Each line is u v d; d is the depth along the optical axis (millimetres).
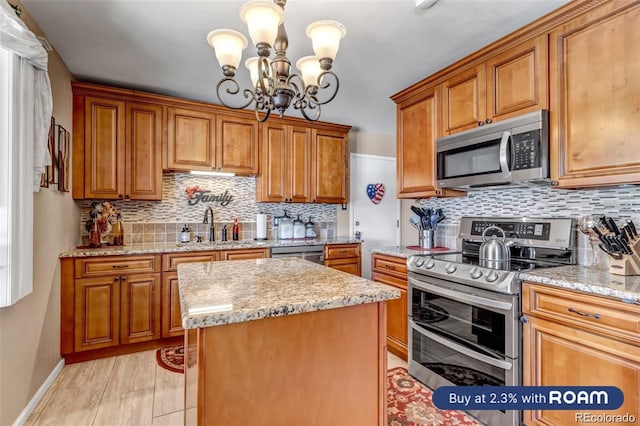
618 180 1579
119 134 2906
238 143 3463
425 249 2807
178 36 2152
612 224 1658
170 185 3406
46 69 1798
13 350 1707
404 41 2238
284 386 1120
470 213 2686
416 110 2748
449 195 2611
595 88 1656
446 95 2473
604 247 1683
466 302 1901
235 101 3371
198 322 947
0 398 1586
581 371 1450
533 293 1643
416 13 1920
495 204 2482
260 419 1078
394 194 4910
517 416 1652
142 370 2441
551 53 1835
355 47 2316
